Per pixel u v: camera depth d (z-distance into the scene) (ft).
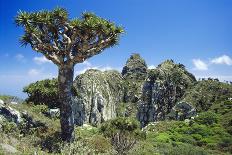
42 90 133.18
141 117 363.15
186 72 399.85
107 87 368.68
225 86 356.59
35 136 79.41
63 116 83.30
